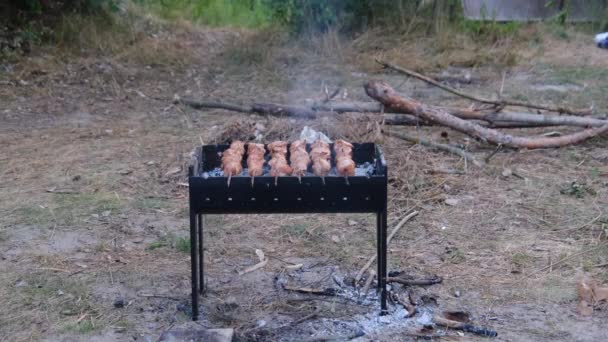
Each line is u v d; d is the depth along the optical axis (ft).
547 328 13.48
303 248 16.89
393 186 20.29
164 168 22.24
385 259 13.51
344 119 23.66
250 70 36.68
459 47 40.32
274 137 22.86
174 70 36.40
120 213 18.94
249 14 47.80
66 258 16.38
